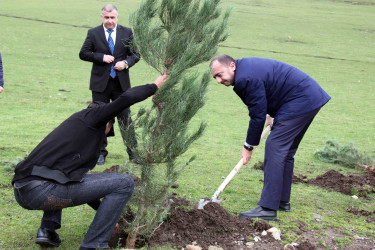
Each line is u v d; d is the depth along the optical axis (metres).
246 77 4.37
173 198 4.95
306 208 5.02
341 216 4.84
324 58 22.89
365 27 35.91
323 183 5.95
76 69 16.08
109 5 6.05
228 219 4.34
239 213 4.72
